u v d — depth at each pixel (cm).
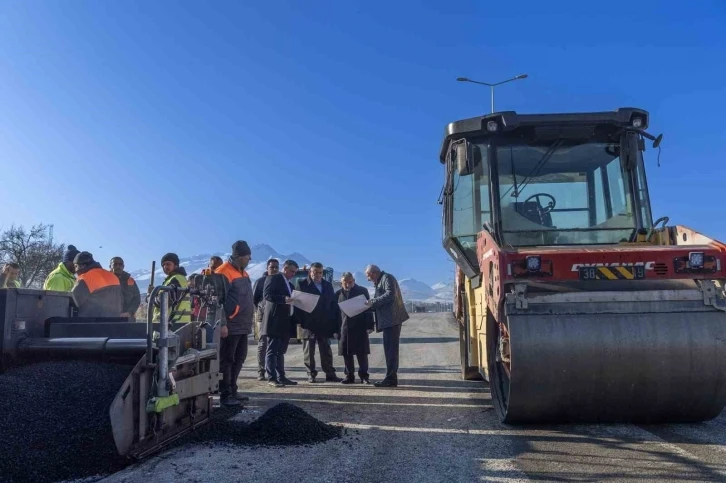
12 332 539
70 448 440
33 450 427
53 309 606
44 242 2980
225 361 715
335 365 1177
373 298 879
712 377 512
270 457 479
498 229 643
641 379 514
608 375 514
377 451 502
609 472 433
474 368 879
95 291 690
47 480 405
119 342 541
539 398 526
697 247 526
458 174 704
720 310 522
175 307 529
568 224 650
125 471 435
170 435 504
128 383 434
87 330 575
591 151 664
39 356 547
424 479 428
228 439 527
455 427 586
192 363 545
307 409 686
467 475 435
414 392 805
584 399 526
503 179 661
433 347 1548
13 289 543
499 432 558
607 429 552
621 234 643
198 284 670
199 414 564
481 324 689
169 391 471
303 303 874
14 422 444
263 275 968
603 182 657
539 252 530
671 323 516
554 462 460
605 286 534
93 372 523
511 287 536
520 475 432
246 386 870
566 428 560
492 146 668
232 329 719
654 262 525
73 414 471
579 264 526
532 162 664
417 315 4994
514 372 514
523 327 517
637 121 647
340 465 461
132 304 898
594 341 511
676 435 528
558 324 517
